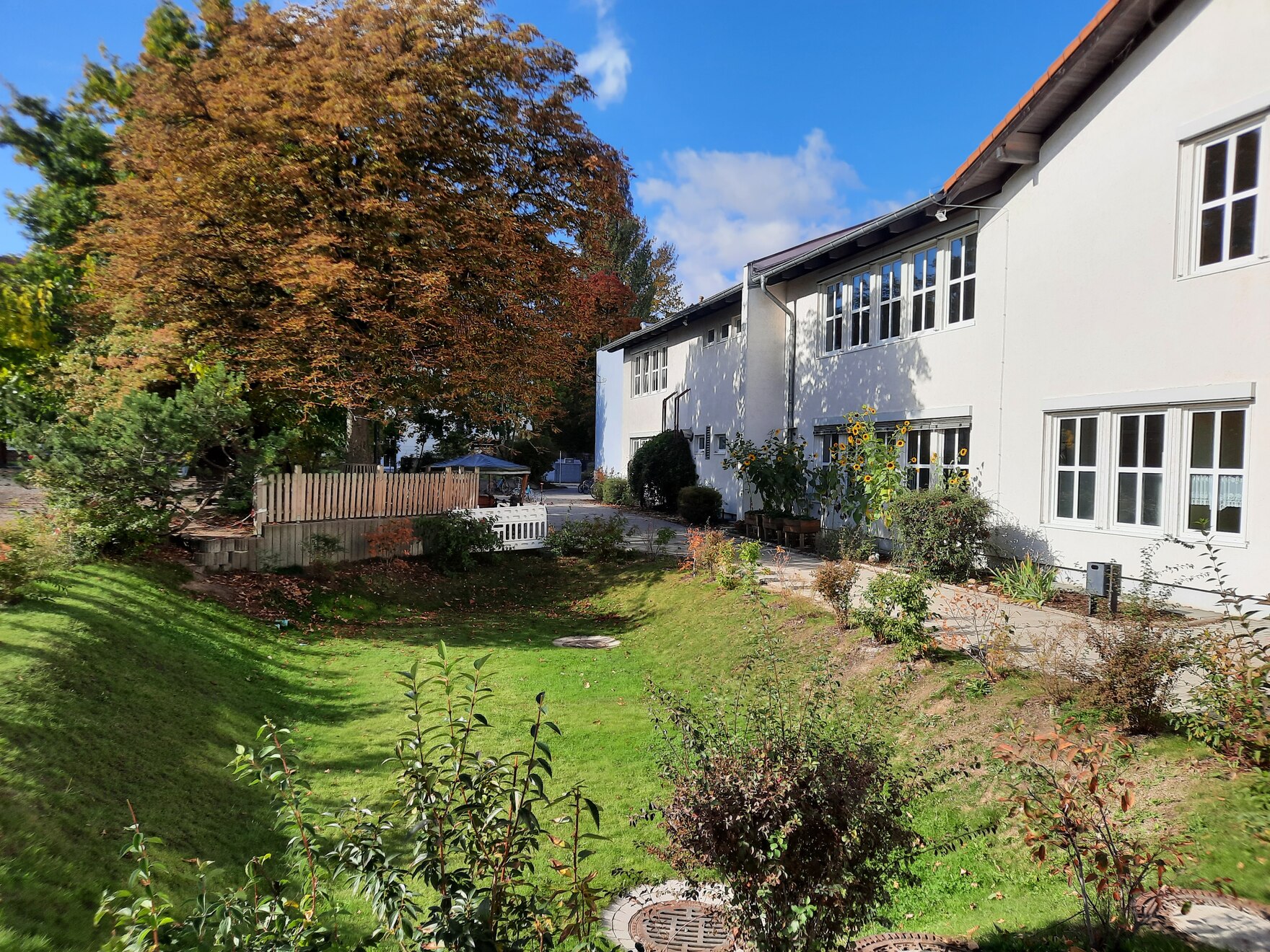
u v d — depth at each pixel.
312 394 16.12
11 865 3.72
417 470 30.66
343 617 13.02
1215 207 9.19
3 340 12.85
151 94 14.84
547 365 18.23
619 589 15.28
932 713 6.72
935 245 14.18
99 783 5.05
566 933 2.78
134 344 13.91
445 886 2.59
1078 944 3.50
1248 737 4.68
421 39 14.46
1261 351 8.59
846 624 9.27
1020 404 12.00
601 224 18.25
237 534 13.98
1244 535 8.77
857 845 3.17
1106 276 10.48
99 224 16.12
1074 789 3.69
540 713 2.91
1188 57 9.38
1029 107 10.98
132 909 2.42
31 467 10.77
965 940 3.95
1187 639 5.52
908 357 14.80
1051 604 10.02
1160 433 9.88
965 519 12.02
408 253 14.69
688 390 25.59
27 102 20.83
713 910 4.35
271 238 14.27
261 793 5.98
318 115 13.75
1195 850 3.99
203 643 9.46
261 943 2.49
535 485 46.72
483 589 15.73
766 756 3.22
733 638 10.41
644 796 6.31
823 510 16.92
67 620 7.75
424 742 2.94
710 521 22.25
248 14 15.68
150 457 11.16
